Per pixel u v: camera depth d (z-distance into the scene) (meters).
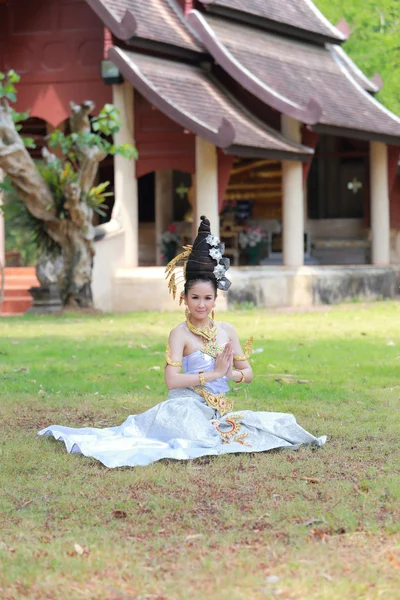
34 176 15.98
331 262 23.00
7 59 19.06
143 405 7.57
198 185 17.86
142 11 18.48
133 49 18.11
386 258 21.64
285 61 20.55
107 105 15.83
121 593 3.56
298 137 18.84
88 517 4.58
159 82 17.62
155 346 11.70
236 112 18.66
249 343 6.24
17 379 8.99
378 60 33.28
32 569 3.81
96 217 23.75
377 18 34.50
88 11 18.45
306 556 3.94
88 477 5.33
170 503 4.77
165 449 5.73
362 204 24.72
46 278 16.86
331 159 24.86
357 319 15.65
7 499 4.91
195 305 6.01
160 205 22.45
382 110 21.30
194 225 18.05
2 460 5.68
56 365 10.01
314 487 5.07
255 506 4.72
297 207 18.98
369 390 8.28
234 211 21.89
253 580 3.66
